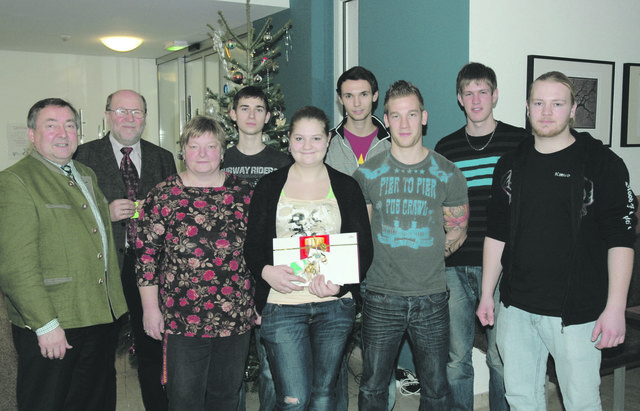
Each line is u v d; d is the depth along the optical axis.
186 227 2.25
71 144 2.23
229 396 2.37
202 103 6.91
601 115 3.66
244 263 2.33
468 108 2.77
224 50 3.96
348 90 2.98
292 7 4.96
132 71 8.03
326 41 4.76
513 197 2.30
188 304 2.24
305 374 2.21
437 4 3.41
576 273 2.13
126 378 3.86
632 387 3.65
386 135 3.12
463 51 3.24
